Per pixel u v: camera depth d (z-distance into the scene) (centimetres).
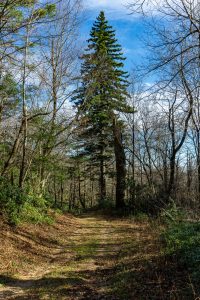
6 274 1120
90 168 4981
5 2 1414
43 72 2338
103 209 3928
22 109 2164
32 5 1551
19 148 2333
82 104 2591
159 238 1578
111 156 4666
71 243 1806
